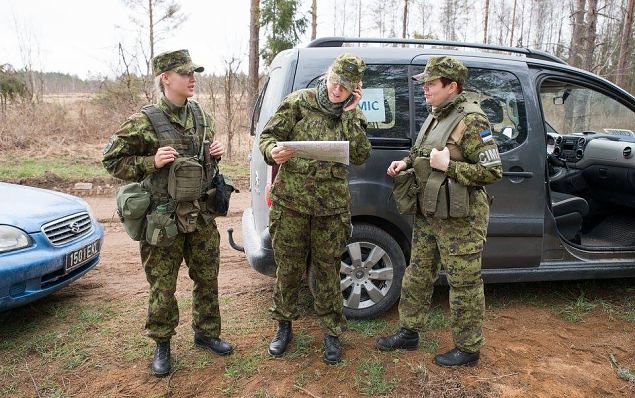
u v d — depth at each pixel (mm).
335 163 2543
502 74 3303
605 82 3615
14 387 2627
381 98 3129
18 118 11922
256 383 2637
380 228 3199
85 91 22109
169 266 2602
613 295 3812
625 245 3938
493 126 3227
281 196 2607
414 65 3199
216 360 2854
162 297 2605
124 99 13148
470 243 2592
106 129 12672
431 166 2531
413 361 2818
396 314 3385
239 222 6363
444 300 3623
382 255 3188
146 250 2584
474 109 2535
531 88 3334
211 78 12664
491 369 2754
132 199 2436
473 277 2625
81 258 3424
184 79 2391
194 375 2719
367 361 2805
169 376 2703
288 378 2674
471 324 2682
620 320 3383
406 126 3141
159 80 2430
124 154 2379
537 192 3277
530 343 3061
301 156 2375
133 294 3814
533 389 2586
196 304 2861
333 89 2414
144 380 2674
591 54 12047
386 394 2527
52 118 12516
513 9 26609
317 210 2557
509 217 3236
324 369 2748
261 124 3314
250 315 3438
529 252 3311
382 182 3102
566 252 3467
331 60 3127
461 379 2648
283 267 2738
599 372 2766
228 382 2652
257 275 4262
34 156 10062
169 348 2768
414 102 3164
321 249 2678
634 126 3916
